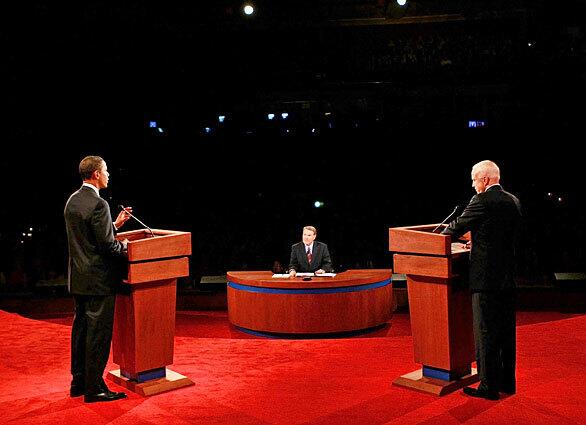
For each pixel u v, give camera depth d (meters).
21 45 9.48
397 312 7.36
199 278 9.58
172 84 10.39
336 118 10.42
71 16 9.65
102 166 4.05
